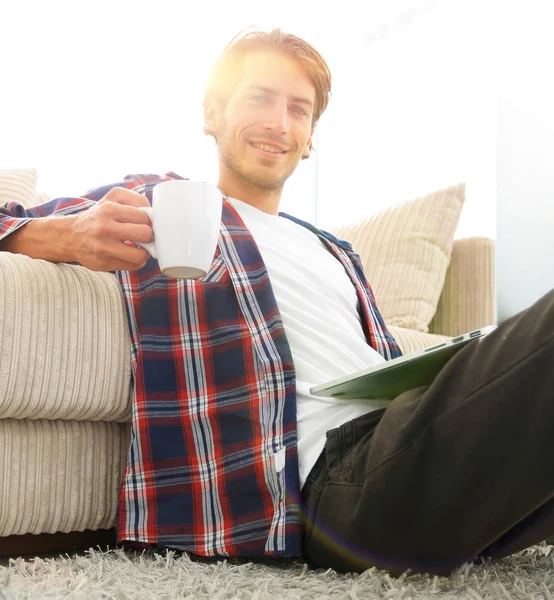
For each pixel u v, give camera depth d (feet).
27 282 3.59
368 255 7.53
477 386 2.65
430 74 10.37
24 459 3.65
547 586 2.95
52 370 3.61
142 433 3.76
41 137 9.89
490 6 9.48
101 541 4.09
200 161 10.74
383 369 3.02
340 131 11.50
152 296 3.97
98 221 3.30
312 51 4.82
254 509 3.47
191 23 11.03
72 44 10.25
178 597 2.60
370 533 3.00
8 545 3.73
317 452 3.44
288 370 3.67
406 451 2.82
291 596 2.62
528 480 2.58
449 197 7.52
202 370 3.81
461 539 2.84
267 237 4.49
